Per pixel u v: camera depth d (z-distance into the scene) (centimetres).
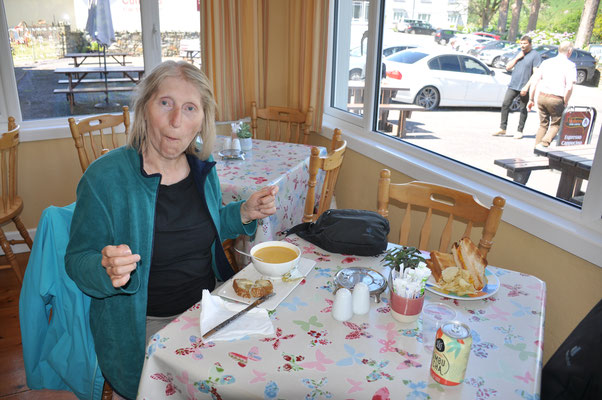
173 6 303
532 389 81
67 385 128
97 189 113
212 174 134
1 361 191
